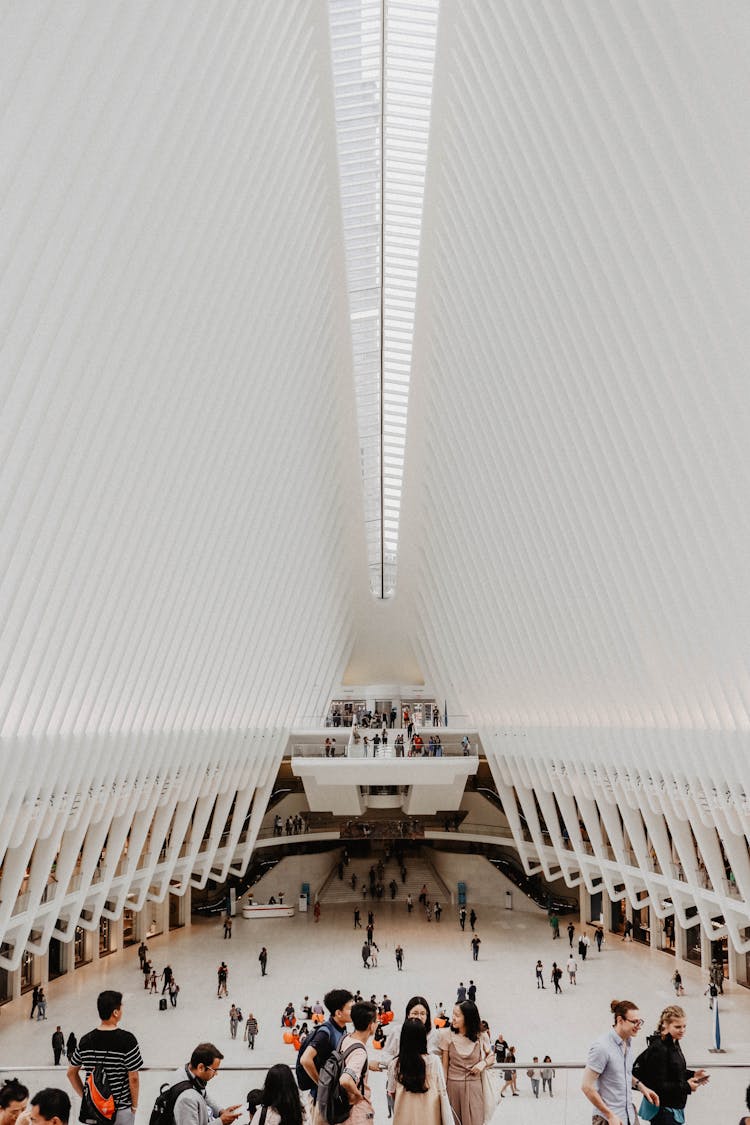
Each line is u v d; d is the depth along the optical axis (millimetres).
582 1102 5465
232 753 26984
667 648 17906
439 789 31250
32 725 16281
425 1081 5008
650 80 11094
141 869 24641
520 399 19391
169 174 13312
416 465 27188
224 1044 18781
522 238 16359
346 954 26562
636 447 15836
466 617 28625
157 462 16484
